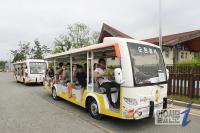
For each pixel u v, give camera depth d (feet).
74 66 29.55
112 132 19.27
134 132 19.33
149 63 21.31
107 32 78.69
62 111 27.43
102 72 23.63
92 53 24.27
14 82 78.74
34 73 64.13
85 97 25.38
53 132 19.15
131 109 19.15
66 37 126.00
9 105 31.14
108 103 21.98
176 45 75.77
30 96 40.37
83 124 21.65
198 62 44.01
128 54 19.63
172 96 34.17
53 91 36.78
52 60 38.83
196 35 75.56
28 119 23.40
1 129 19.90
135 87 19.25
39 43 209.36
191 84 32.63
